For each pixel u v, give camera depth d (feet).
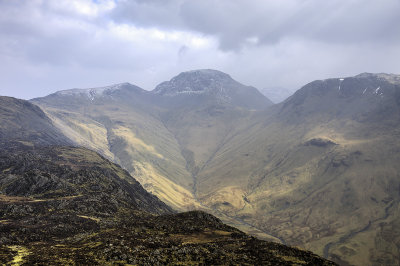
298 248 388.98
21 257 299.58
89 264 276.82
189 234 413.18
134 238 360.89
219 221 505.66
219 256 320.70
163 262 294.87
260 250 350.23
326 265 328.70
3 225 403.54
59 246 347.97
